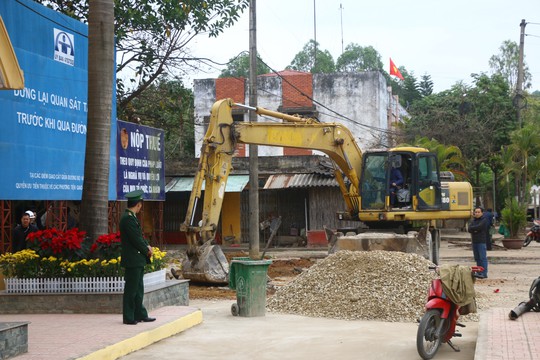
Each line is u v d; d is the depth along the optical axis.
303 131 21.23
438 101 49.16
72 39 18.66
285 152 44.38
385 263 13.97
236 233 35.62
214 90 44.81
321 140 21.66
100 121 13.13
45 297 11.92
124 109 28.50
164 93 29.92
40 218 19.41
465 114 47.25
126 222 10.69
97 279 12.02
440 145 38.69
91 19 13.22
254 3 24.98
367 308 12.95
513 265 24.30
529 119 55.50
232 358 9.40
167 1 25.67
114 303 11.82
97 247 12.27
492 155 45.53
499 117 47.31
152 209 35.50
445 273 9.50
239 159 35.22
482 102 48.72
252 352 9.81
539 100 70.19
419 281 13.51
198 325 12.09
